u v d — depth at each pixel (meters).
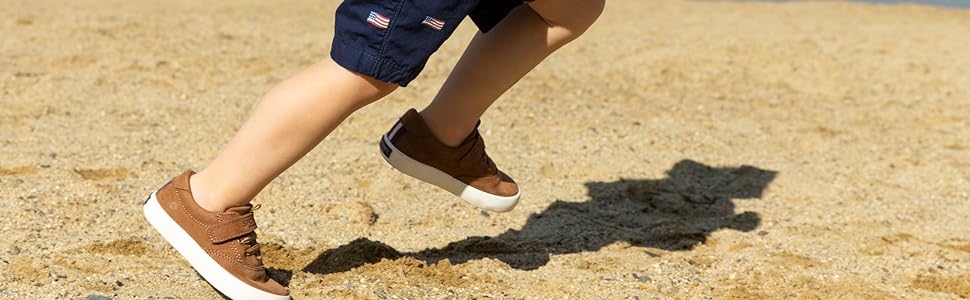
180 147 3.90
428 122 2.37
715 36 7.23
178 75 5.12
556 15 2.26
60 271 2.47
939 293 2.72
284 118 2.10
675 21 8.10
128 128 4.13
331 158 3.76
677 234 3.12
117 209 3.07
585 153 4.08
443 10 2.00
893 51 6.94
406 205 3.30
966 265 2.95
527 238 3.02
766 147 4.41
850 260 2.96
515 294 2.50
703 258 2.88
